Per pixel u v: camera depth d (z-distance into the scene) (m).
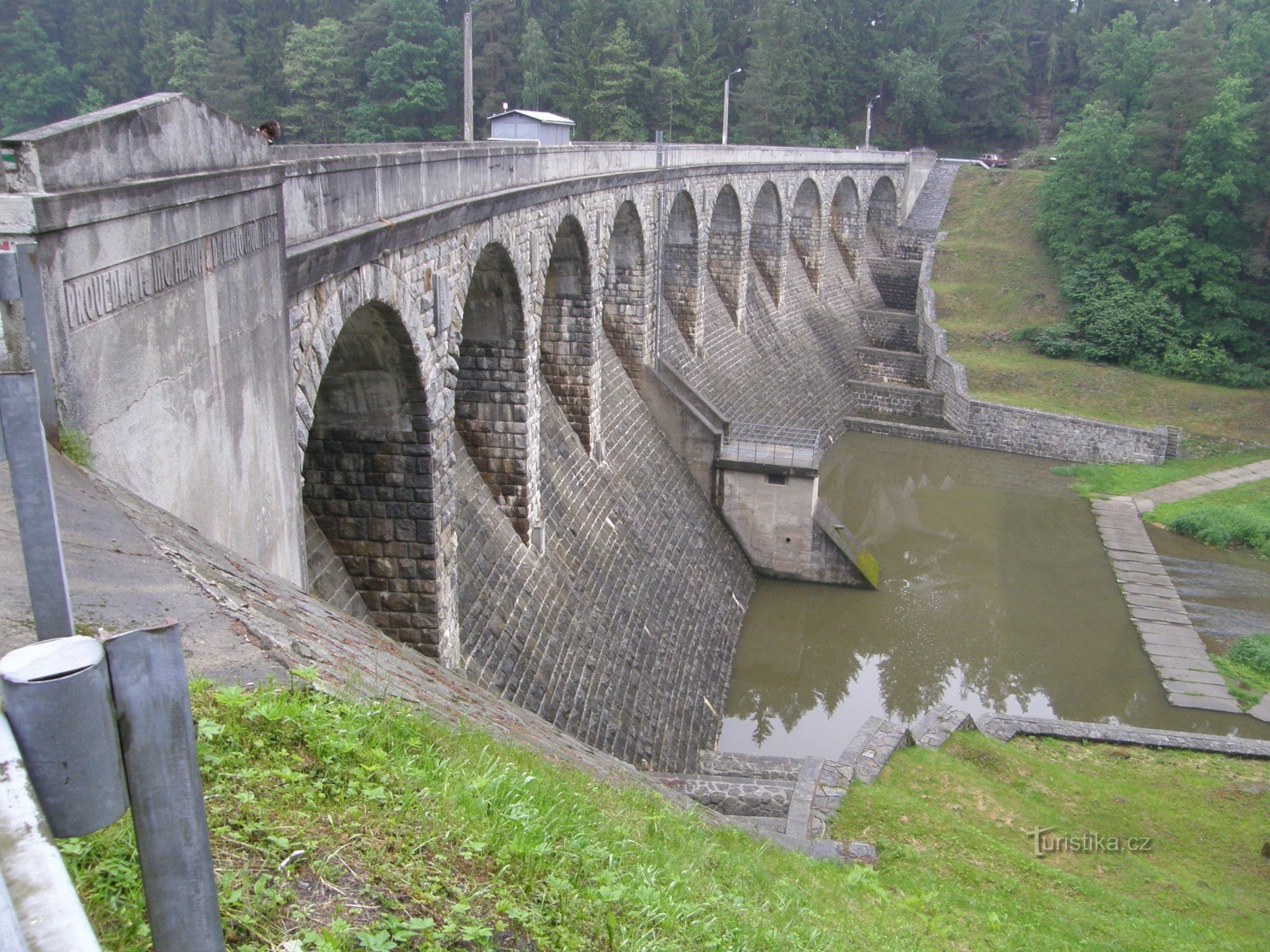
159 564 9.21
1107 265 79.19
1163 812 27.84
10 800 3.21
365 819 7.76
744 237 63.84
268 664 8.80
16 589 7.62
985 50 133.38
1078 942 19.73
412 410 22.06
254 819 7.14
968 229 93.25
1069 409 70.31
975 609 48.31
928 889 20.69
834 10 126.94
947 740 30.03
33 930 2.80
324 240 16.56
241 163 13.59
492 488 30.86
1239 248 76.06
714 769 30.25
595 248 37.44
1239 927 22.34
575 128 92.25
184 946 4.35
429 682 14.09
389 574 23.16
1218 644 45.34
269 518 14.94
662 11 103.50
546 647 29.72
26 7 101.94
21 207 8.61
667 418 49.22
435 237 21.81
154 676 3.95
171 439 11.52
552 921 7.97
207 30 103.12
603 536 37.62
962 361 76.06
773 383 65.88
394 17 91.75
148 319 10.91
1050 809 27.48
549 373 38.53
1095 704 40.94
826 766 26.16
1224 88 77.19
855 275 91.94
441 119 95.69
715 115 99.44
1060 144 84.38
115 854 5.82
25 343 8.70
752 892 13.13
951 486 64.06
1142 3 142.25
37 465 4.93
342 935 6.35
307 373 16.48
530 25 94.62
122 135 10.44
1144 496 61.41
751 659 43.84
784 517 49.47
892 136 129.88
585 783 13.80
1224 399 69.75
